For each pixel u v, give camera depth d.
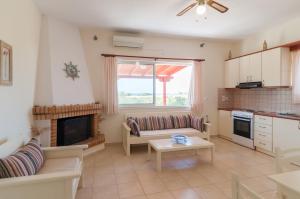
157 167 3.03
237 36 4.73
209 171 3.03
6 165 1.61
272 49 3.85
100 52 4.39
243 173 2.94
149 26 4.03
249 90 4.89
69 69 3.65
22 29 2.56
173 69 5.07
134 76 4.74
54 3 3.01
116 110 4.39
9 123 2.16
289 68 3.76
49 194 1.54
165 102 5.03
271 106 4.29
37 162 2.02
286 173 1.25
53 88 3.27
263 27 4.09
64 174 1.58
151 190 2.46
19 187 1.50
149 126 4.36
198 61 4.99
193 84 4.99
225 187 2.53
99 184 2.62
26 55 2.72
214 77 5.31
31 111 2.97
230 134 4.84
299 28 3.60
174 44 4.91
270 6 3.10
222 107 5.41
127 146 3.77
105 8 3.18
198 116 4.73
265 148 3.84
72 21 3.75
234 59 4.94
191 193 2.38
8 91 2.14
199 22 3.79
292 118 3.31
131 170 3.08
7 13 2.14
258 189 2.45
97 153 3.92
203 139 3.84
